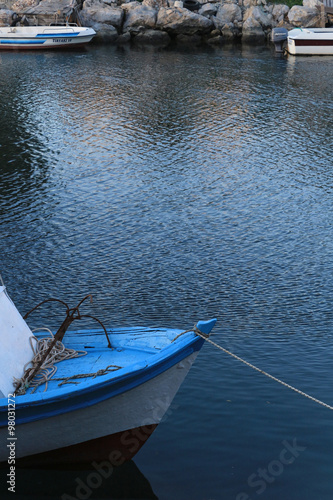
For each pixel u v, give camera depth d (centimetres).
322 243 1680
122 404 859
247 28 4675
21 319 928
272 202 1966
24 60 4050
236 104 3078
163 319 1277
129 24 4688
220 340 1195
